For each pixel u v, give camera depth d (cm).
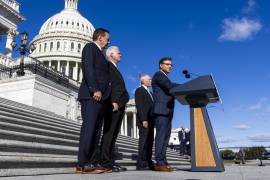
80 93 556
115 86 654
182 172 621
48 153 638
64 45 7994
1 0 4091
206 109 670
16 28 4384
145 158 744
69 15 8669
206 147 652
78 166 542
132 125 7019
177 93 655
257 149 2233
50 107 2344
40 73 3009
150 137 766
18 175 466
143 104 762
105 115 639
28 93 2189
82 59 563
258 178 454
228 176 497
